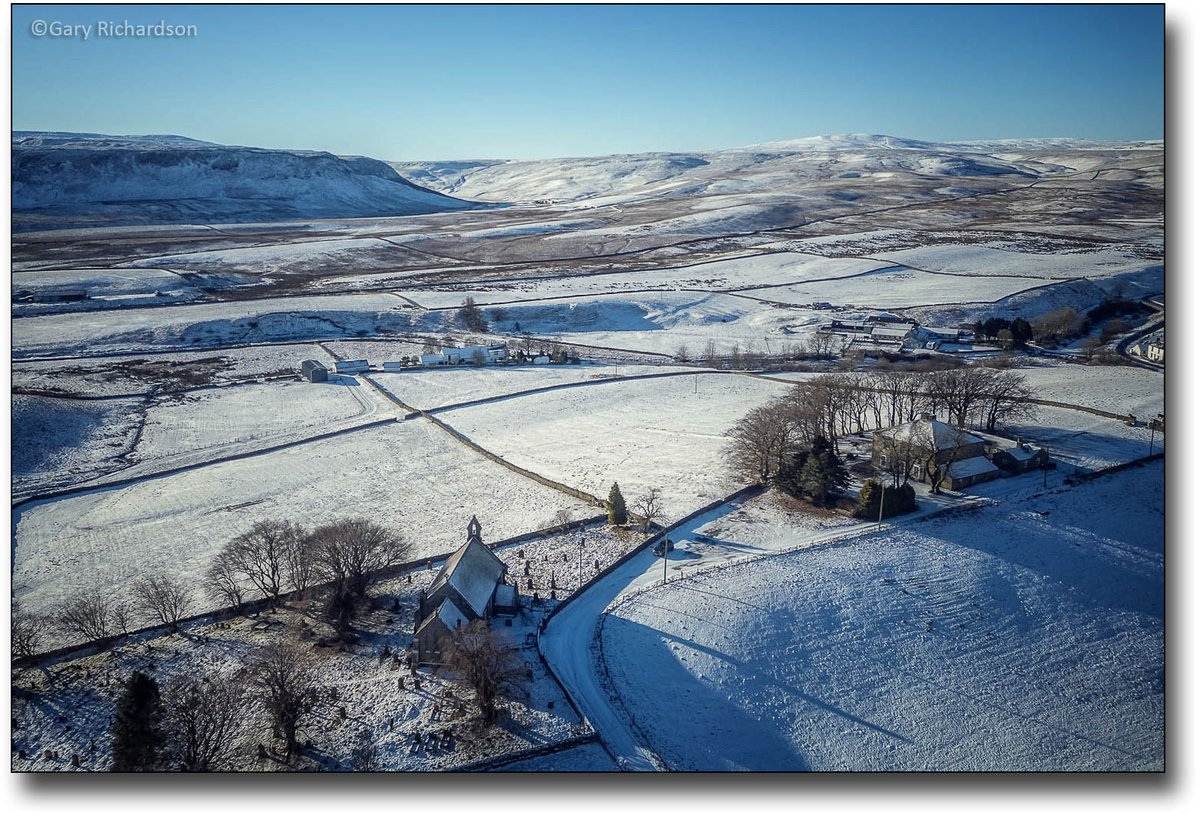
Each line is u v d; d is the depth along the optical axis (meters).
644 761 55.88
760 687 64.69
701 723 60.66
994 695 65.56
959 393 115.25
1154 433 111.69
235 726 59.34
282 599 77.31
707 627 70.44
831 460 95.19
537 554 84.56
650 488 100.69
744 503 95.19
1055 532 85.81
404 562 82.62
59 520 99.44
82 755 57.09
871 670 67.31
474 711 60.50
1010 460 100.50
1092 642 71.62
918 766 58.16
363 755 55.66
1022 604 75.38
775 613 72.44
